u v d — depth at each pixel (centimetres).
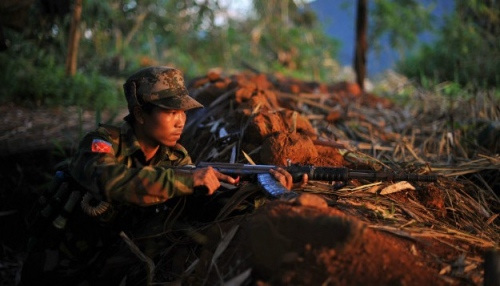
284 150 381
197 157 445
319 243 237
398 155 482
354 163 407
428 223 310
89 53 1126
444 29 1304
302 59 1588
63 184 316
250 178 322
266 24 1599
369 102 720
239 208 320
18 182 580
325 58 1623
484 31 1229
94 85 880
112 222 316
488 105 618
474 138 530
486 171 416
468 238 298
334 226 239
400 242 274
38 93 826
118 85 961
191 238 317
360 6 980
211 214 332
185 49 1410
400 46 1402
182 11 1375
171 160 324
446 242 287
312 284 224
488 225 343
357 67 998
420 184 358
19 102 819
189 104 296
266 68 1496
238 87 523
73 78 882
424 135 563
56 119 743
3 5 659
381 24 1415
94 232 316
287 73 1487
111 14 1131
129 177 279
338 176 311
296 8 1688
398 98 821
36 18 955
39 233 321
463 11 1283
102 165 283
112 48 1194
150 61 1207
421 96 759
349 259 231
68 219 314
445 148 512
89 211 308
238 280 240
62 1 968
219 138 436
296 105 603
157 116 296
